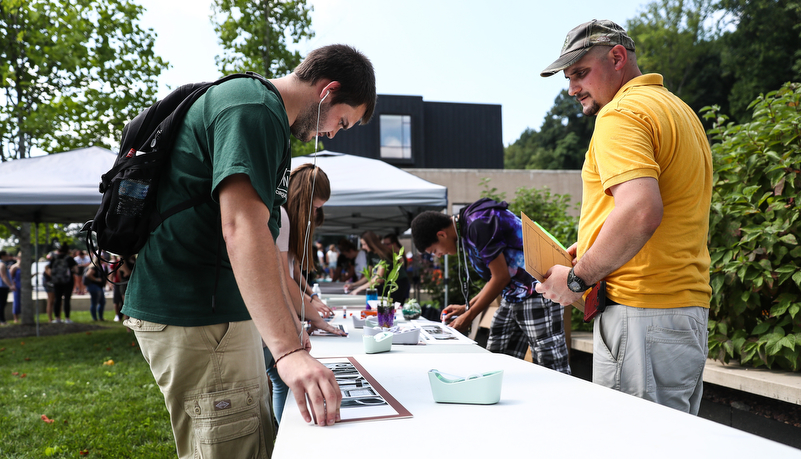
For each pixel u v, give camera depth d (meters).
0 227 9.65
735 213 2.57
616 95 1.38
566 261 1.49
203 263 1.12
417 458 0.68
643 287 1.28
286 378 0.87
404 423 0.84
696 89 27.39
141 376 4.88
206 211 1.10
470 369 1.32
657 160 1.25
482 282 5.62
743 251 2.53
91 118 8.14
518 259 2.54
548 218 5.78
